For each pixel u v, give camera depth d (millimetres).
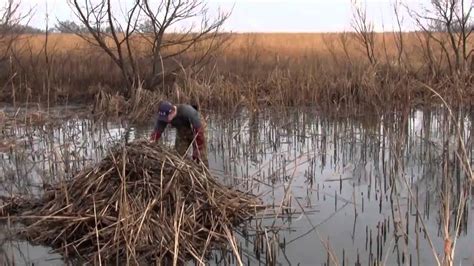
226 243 6027
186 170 6555
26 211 7004
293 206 7340
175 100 15461
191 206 6289
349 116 13938
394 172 7879
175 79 18000
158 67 19203
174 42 18031
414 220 6695
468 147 9484
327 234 6367
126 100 16844
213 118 14586
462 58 19609
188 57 20125
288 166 9391
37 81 17969
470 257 5645
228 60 21281
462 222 6359
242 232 6430
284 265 5566
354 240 6191
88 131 13328
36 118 13922
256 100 15383
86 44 23828
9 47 17969
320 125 13430
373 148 10516
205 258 5766
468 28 20516
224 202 6598
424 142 10633
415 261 5566
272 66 21062
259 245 5938
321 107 15586
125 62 19625
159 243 5746
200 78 18469
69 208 6301
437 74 16859
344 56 21766
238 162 9711
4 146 11195
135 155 6609
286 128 12930
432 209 7082
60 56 20562
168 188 6199
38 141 11852
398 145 8102
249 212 6832
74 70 19547
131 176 6469
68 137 11414
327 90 16125
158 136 7395
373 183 8391
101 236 5941
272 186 7363
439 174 8523
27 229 6332
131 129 13625
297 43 28203
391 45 21641
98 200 6273
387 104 12570
